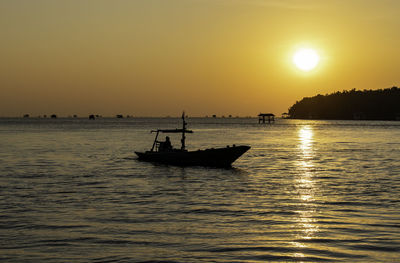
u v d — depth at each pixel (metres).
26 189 29.44
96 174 37.75
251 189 30.09
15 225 20.03
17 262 15.55
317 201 25.64
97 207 23.92
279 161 50.03
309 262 15.62
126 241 17.86
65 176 36.25
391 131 154.75
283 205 24.53
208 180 34.59
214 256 16.19
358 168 42.88
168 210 23.28
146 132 133.25
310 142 89.06
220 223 20.58
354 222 20.69
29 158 51.81
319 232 19.05
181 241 17.86
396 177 36.06
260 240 17.98
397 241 17.77
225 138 104.19
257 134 128.00
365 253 16.44
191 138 104.38
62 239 18.06
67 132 132.00
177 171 40.22
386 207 23.92
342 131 155.75
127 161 48.88
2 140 89.38
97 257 16.05
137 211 23.02
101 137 103.50
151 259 15.89
